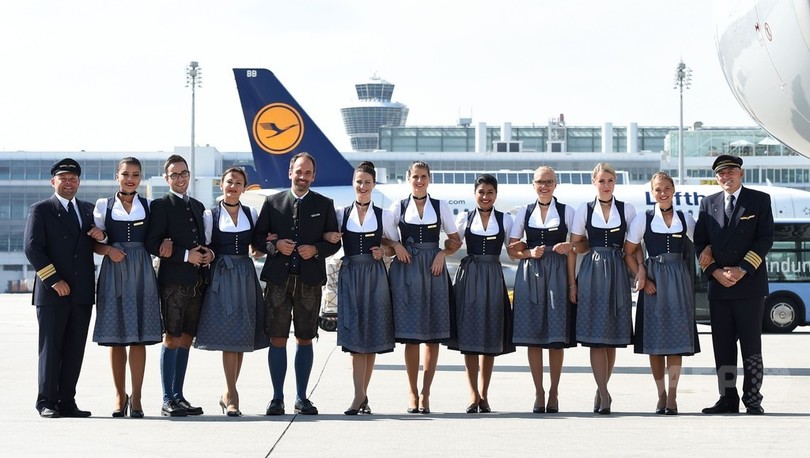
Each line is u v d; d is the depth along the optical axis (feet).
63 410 36.73
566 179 418.92
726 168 38.09
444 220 38.45
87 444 29.68
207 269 37.76
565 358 63.62
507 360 62.23
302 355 37.60
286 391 45.32
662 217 38.17
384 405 40.86
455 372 54.08
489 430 32.65
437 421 35.04
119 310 36.11
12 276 392.27
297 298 37.24
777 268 92.22
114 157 397.19
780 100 32.81
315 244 37.22
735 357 38.50
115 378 36.70
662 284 37.76
